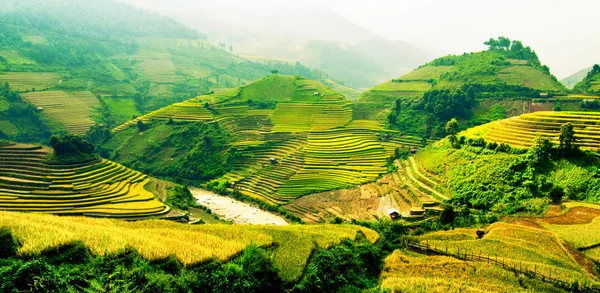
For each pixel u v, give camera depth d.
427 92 155.38
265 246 52.78
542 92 150.88
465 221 73.56
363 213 91.94
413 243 60.84
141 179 107.69
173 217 83.94
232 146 139.62
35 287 31.03
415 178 104.56
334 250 52.69
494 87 160.38
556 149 85.31
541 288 43.75
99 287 32.50
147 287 34.69
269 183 116.88
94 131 157.75
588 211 69.62
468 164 94.75
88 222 55.31
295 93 185.75
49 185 90.06
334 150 132.88
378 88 195.75
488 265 49.22
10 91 168.12
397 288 44.00
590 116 96.38
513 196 80.62
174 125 154.38
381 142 139.12
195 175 130.75
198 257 43.41
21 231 41.47
